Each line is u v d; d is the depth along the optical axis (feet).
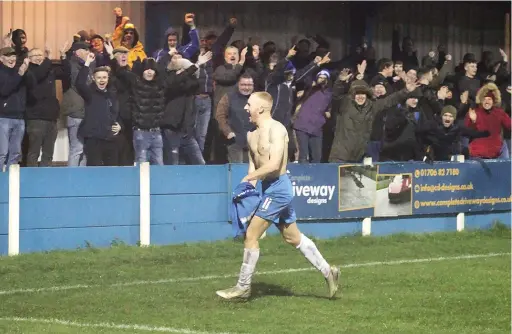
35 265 89.86
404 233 116.57
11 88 108.88
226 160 126.00
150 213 103.81
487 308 71.36
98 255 95.25
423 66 149.38
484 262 96.48
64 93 115.34
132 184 102.68
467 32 171.01
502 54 154.30
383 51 159.53
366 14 156.56
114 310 70.08
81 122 114.73
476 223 125.49
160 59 120.98
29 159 113.19
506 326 65.36
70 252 96.68
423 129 129.90
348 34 155.63
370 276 86.28
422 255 102.37
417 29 164.45
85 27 130.11
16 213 96.48
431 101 132.36
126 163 119.55
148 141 116.37
